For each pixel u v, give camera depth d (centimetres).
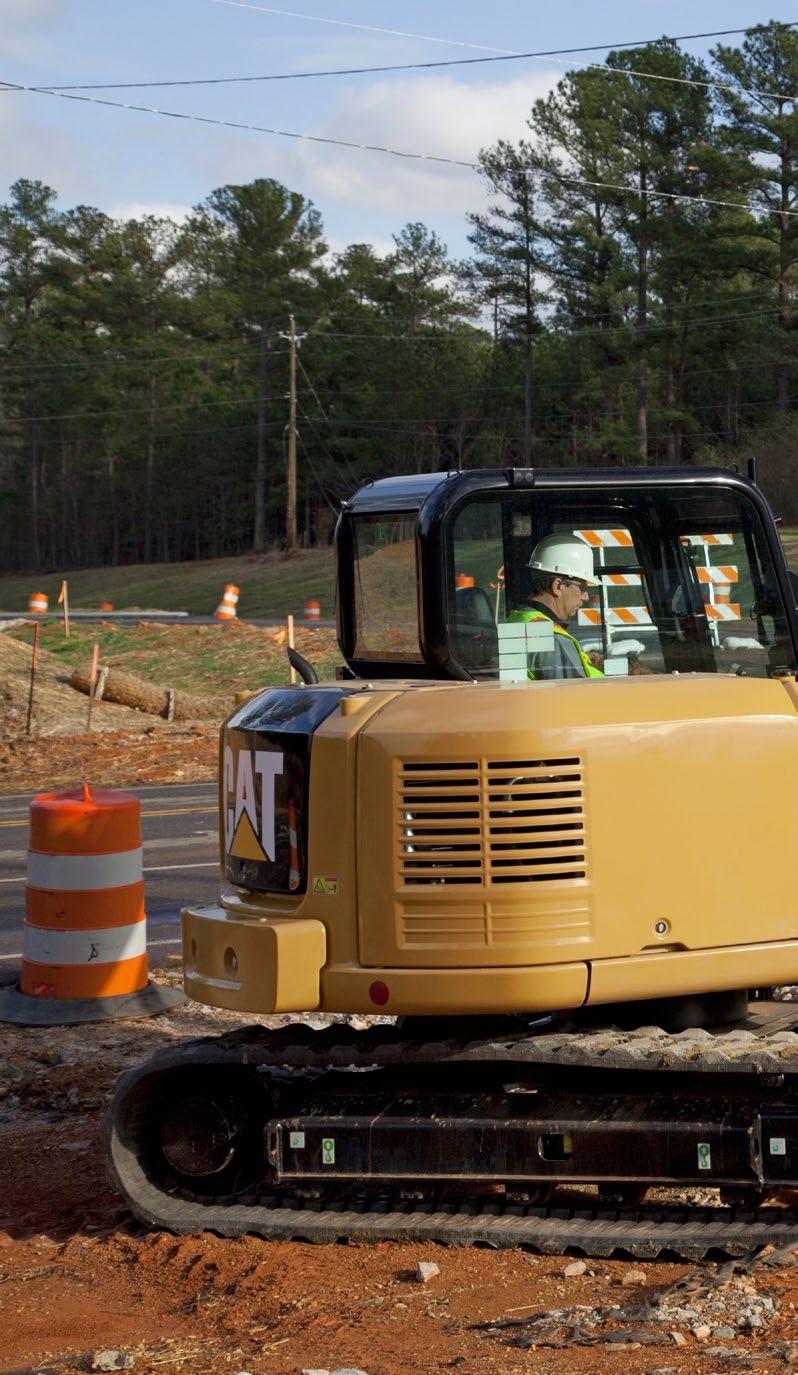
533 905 521
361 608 633
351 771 537
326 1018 884
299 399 9350
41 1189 663
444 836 525
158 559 11438
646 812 530
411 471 9106
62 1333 505
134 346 10644
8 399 11388
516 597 596
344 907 539
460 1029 574
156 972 990
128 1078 586
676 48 6775
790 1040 539
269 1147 568
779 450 6412
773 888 544
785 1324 461
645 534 613
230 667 3269
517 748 522
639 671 611
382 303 9600
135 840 912
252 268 9400
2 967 1025
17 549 12144
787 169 6562
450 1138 551
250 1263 545
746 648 622
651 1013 573
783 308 7012
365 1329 482
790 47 6266
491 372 8956
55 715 2619
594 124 6938
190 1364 466
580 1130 536
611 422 7806
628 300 7519
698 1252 518
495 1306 496
